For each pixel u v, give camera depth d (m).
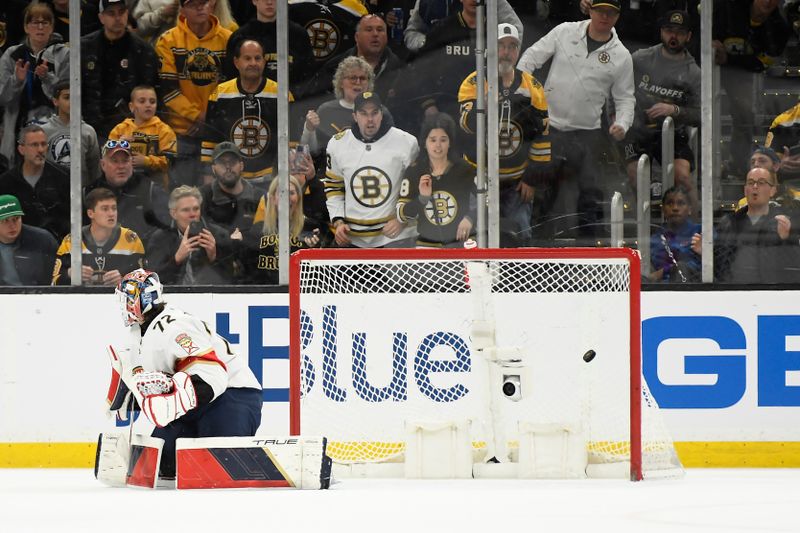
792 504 16.98
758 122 27.33
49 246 27.50
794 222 27.23
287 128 27.33
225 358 20.52
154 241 27.50
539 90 27.41
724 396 26.20
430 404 25.25
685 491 18.95
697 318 26.25
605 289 24.81
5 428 26.33
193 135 27.52
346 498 17.61
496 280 25.22
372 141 27.52
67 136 27.58
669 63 27.33
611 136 27.44
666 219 27.34
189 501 17.23
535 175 27.42
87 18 27.39
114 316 26.48
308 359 25.14
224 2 27.41
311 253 21.69
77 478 23.12
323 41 27.52
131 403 21.03
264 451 19.27
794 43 27.22
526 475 21.53
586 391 23.94
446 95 27.48
